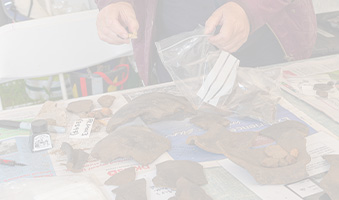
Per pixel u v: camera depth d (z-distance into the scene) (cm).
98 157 96
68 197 81
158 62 169
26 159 96
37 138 101
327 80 130
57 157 96
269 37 154
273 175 86
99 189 84
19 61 158
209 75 116
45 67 163
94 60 170
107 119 112
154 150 96
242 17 121
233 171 90
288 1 130
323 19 180
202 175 87
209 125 106
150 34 153
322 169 89
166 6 156
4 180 88
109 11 131
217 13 122
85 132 106
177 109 112
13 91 247
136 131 102
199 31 123
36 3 202
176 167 89
